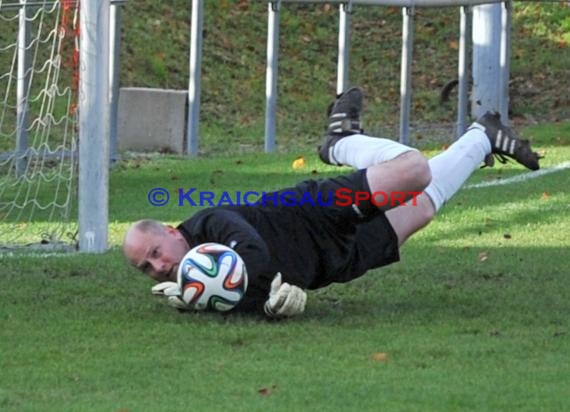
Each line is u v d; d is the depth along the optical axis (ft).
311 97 165.17
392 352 48.85
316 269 54.95
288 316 54.24
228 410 40.40
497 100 134.62
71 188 87.97
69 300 58.49
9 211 92.07
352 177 53.78
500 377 44.91
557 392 42.86
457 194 94.94
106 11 72.95
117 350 48.93
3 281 62.95
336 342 50.52
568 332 52.54
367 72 177.06
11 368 46.14
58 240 77.92
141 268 54.60
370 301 59.36
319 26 188.14
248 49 176.65
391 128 150.82
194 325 53.01
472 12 136.67
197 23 123.54
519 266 69.05
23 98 112.88
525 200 92.79
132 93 128.88
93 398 42.06
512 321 54.85
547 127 136.67
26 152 109.09
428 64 179.83
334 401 41.55
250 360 47.44
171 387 43.47
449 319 55.26
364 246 55.93
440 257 71.61
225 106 157.38
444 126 151.64
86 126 72.69
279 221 54.54
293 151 127.13
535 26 191.11
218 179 105.40
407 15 126.82
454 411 40.63
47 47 144.46
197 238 54.65
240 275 53.16
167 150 128.06
